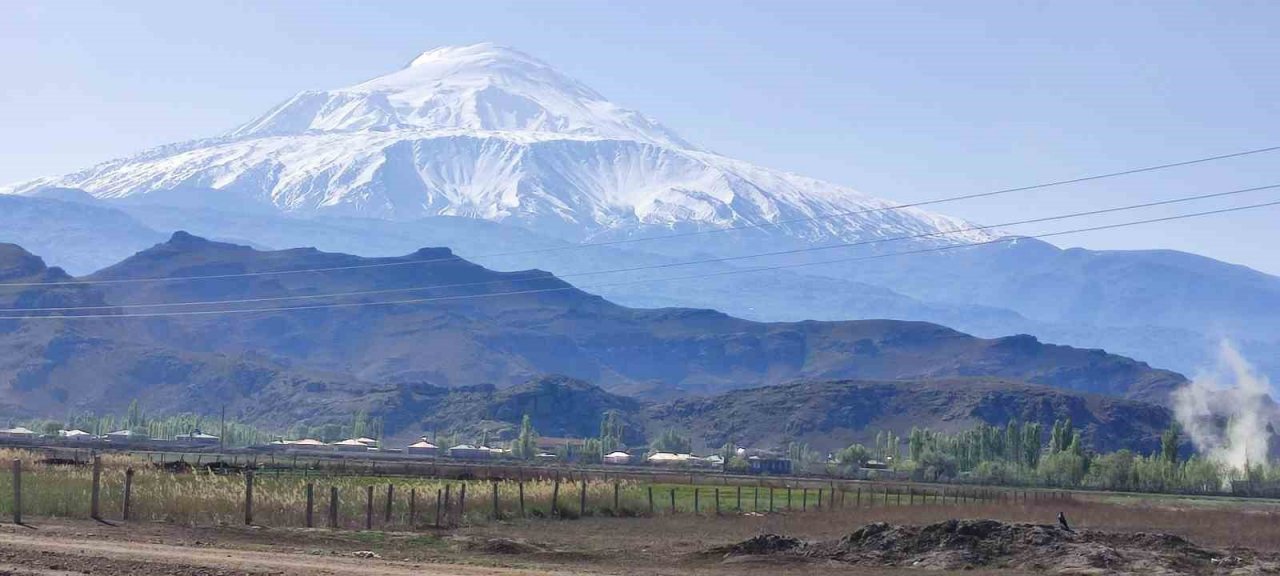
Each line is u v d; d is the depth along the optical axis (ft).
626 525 282.15
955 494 526.57
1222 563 207.51
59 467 366.22
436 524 254.27
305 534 213.25
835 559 204.64
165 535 201.36
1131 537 218.59
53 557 159.94
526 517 289.94
